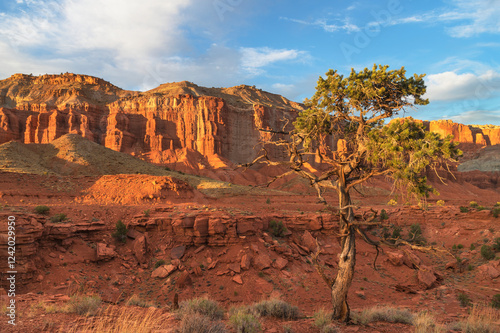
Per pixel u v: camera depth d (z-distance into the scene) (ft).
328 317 41.68
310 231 135.64
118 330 24.45
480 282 112.78
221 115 514.27
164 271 92.68
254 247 104.88
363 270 118.62
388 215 171.63
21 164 252.42
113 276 88.12
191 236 105.19
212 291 88.28
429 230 161.58
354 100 43.50
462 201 417.28
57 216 99.96
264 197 286.66
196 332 25.76
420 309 80.53
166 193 165.58
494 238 139.03
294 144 47.50
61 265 83.05
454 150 34.50
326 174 46.65
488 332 35.58
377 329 38.37
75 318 27.68
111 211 114.83
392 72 43.68
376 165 40.75
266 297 87.40
